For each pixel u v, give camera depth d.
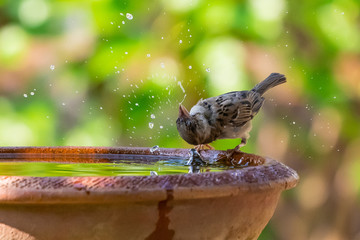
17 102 11.62
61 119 11.55
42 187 3.51
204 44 10.54
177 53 10.73
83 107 11.45
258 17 10.55
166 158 6.36
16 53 11.52
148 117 10.98
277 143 11.87
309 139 11.92
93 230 3.66
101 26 11.21
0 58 11.55
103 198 3.52
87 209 3.61
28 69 11.53
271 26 10.63
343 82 11.48
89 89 11.35
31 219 3.63
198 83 10.59
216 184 3.77
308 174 12.39
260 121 11.85
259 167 4.22
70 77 11.34
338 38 11.40
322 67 11.49
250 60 10.47
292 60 11.22
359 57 11.45
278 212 12.91
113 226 3.67
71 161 6.13
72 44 11.30
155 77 10.81
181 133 7.82
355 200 12.42
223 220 3.97
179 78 10.68
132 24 11.13
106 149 6.37
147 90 10.87
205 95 10.54
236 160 5.98
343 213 12.46
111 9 11.12
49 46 11.52
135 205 3.65
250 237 4.35
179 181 3.69
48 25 11.55
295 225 12.80
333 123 11.87
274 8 10.65
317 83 11.49
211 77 10.47
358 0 11.41
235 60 10.43
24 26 11.59
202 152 6.25
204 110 7.96
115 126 11.25
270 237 12.92
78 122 11.47
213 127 7.92
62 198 3.49
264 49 10.62
